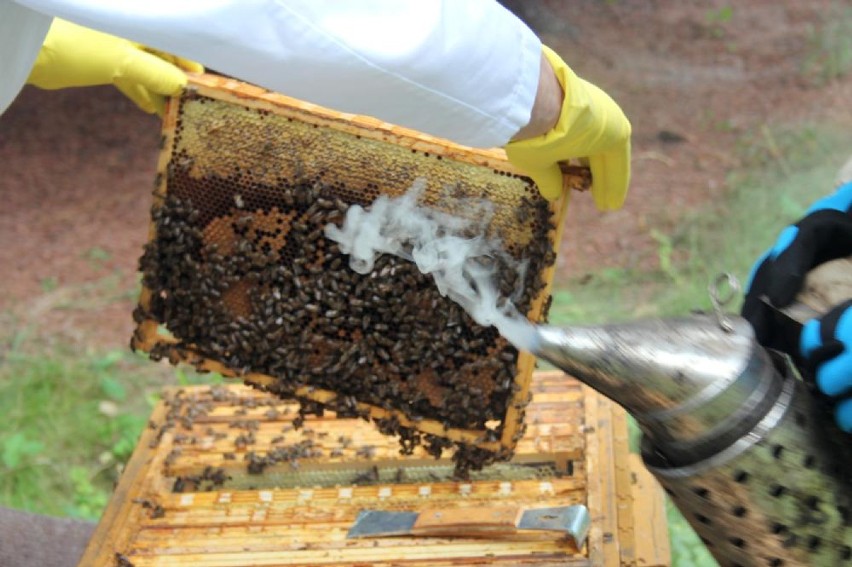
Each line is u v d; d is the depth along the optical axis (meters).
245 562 2.20
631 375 1.59
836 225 1.86
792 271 1.79
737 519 1.62
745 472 1.58
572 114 1.85
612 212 5.64
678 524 3.46
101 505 3.98
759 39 7.28
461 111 1.68
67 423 4.38
